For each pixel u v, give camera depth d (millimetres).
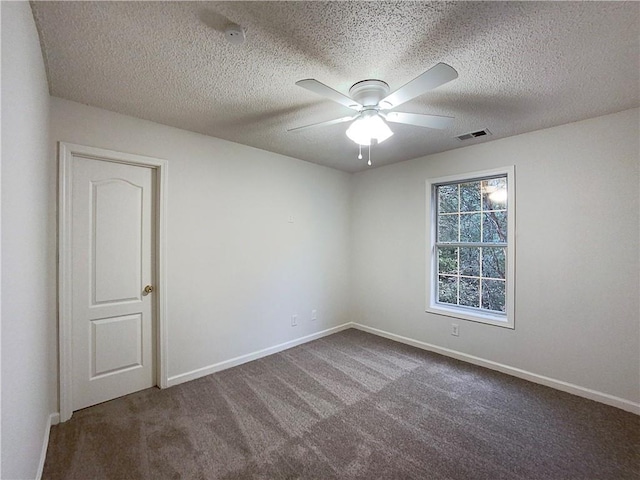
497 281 3139
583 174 2523
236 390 2611
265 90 2043
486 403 2412
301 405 2379
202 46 1584
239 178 3162
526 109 2324
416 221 3705
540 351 2740
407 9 1319
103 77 1880
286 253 3623
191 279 2816
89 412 2268
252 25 1424
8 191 1013
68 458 1795
